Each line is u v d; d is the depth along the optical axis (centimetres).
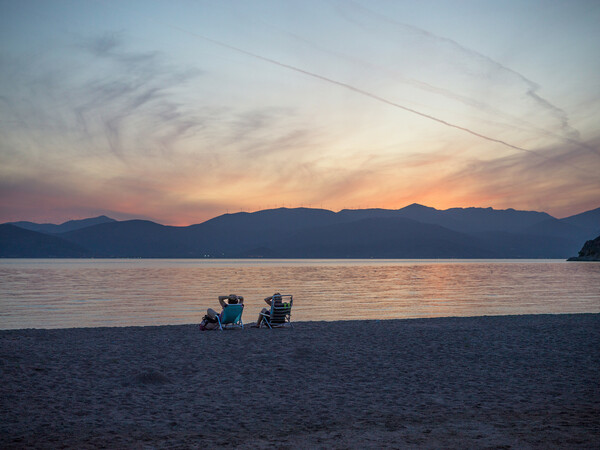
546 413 651
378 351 1123
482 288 5062
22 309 2869
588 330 1473
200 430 586
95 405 690
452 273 10244
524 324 1645
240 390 784
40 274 8812
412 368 953
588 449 504
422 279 7425
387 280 7106
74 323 2234
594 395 751
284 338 1302
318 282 6462
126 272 10194
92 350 1097
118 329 1510
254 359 1020
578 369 943
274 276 8500
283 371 920
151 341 1239
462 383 836
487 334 1389
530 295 4031
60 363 952
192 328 1549
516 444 523
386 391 783
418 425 603
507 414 649
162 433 573
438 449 511
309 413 661
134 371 899
